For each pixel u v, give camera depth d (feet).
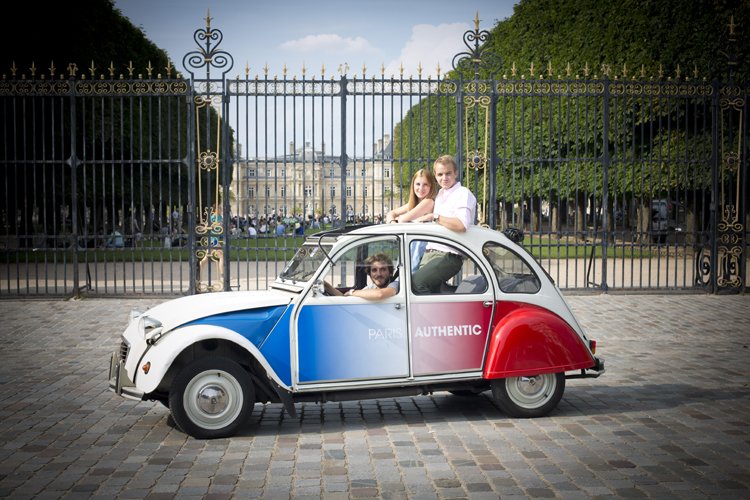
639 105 75.92
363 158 40.32
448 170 19.98
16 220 40.91
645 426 17.93
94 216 41.63
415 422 18.49
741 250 44.29
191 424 16.80
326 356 17.22
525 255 18.97
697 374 24.16
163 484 13.91
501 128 90.07
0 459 15.42
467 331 18.07
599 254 78.18
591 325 33.78
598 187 82.94
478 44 41.83
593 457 15.48
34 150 40.55
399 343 17.63
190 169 41.50
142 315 17.70
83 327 32.83
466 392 21.43
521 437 17.02
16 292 44.04
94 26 84.69
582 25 83.10
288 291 17.89
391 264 17.90
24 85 40.37
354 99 40.24
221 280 43.65
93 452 15.93
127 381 17.21
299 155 242.78
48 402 20.42
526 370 18.20
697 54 73.10
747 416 18.85
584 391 21.83
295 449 16.16
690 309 38.47
